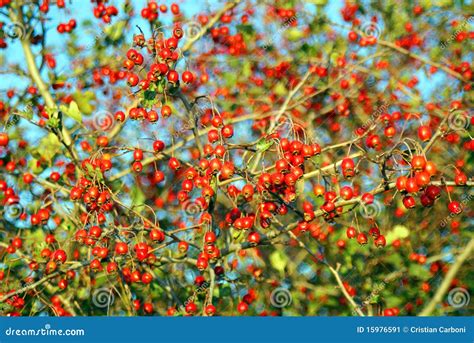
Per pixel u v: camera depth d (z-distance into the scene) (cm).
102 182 473
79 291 623
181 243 481
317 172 489
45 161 627
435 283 690
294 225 479
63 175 601
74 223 565
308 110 800
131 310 550
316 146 442
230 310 618
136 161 504
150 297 614
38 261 543
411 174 419
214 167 432
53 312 575
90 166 472
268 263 691
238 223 453
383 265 680
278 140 438
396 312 607
